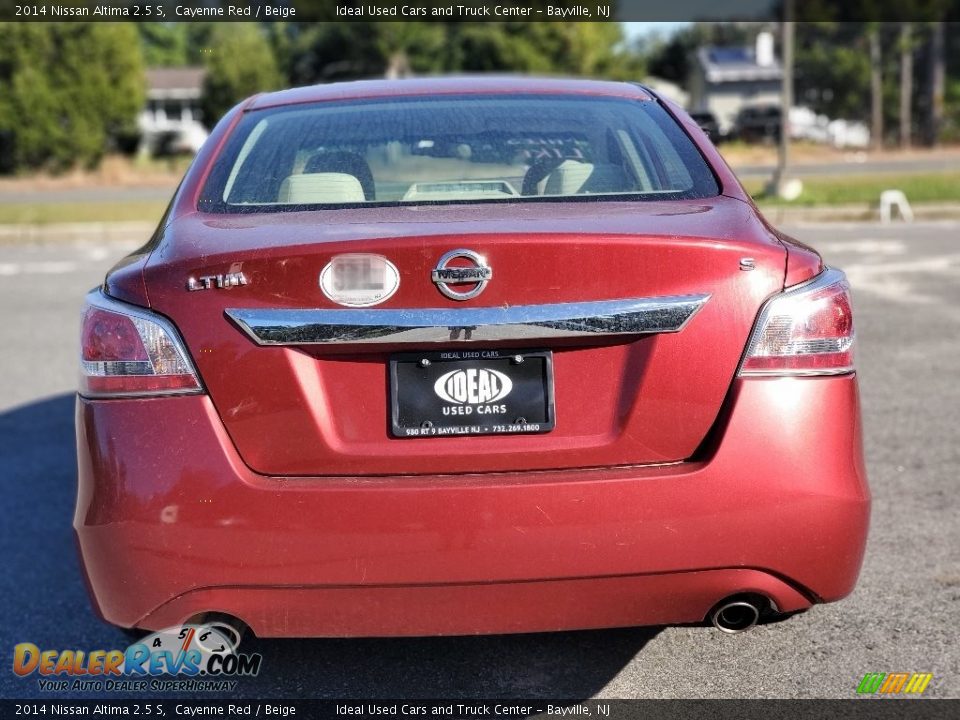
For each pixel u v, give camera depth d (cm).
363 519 221
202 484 223
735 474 224
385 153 283
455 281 221
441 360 227
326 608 226
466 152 284
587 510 221
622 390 227
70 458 488
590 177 272
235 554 223
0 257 1302
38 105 3253
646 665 285
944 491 411
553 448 226
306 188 269
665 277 225
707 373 227
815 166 2747
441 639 301
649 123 299
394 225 233
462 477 225
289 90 340
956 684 270
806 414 228
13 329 799
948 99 4784
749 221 247
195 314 227
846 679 274
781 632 301
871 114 4800
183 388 228
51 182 3102
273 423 226
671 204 255
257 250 224
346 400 227
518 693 272
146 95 3616
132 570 227
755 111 4319
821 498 227
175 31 7488
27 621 321
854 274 956
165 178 3189
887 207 1459
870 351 655
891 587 327
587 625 229
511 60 4191
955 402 538
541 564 222
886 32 4719
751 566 227
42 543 385
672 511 222
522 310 222
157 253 244
